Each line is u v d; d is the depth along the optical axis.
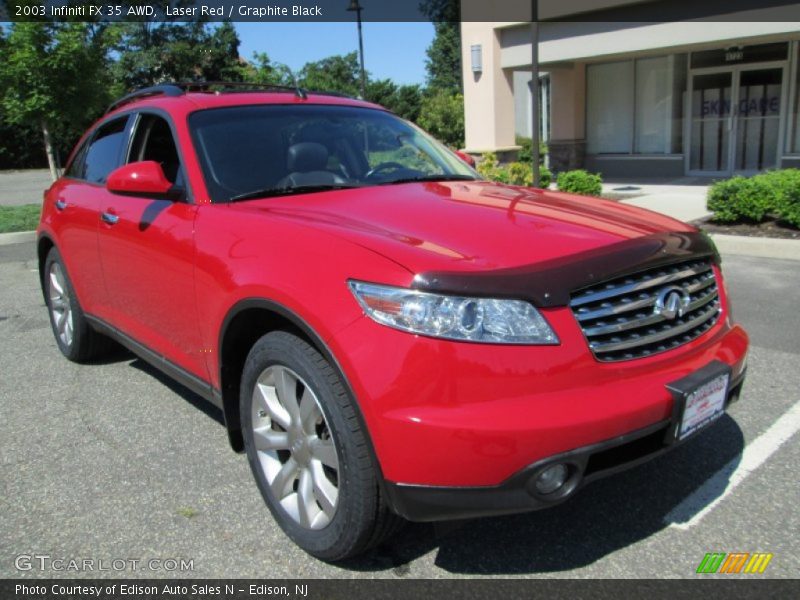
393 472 2.22
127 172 3.29
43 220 5.02
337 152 3.70
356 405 2.28
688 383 2.42
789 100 13.53
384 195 3.23
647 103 15.62
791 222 8.19
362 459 2.32
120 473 3.38
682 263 2.71
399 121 4.35
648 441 2.43
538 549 2.69
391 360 2.20
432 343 2.17
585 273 2.33
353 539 2.44
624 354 2.39
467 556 2.66
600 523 2.84
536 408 2.17
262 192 3.28
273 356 2.62
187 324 3.23
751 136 14.27
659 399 2.35
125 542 2.82
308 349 2.49
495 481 2.15
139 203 3.66
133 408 4.19
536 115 9.13
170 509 3.05
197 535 2.85
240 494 3.16
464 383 2.15
